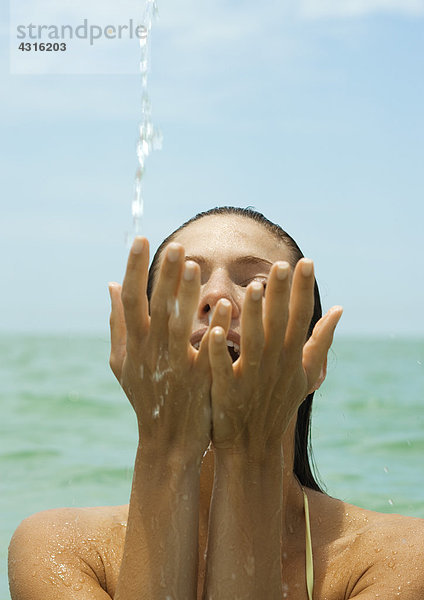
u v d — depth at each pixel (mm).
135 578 1063
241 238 1203
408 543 1155
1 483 2619
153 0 1320
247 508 1068
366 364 10086
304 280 1037
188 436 1073
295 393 1065
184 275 1021
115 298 1106
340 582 1159
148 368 1060
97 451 3189
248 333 1033
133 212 1220
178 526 1068
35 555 1189
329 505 1236
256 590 1062
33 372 8117
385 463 2816
